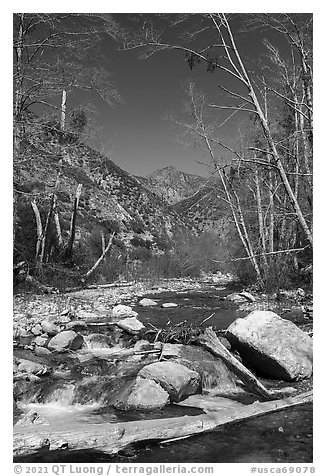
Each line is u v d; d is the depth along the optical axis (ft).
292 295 53.42
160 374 23.17
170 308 48.80
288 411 20.81
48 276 59.41
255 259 61.82
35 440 16.85
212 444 17.60
